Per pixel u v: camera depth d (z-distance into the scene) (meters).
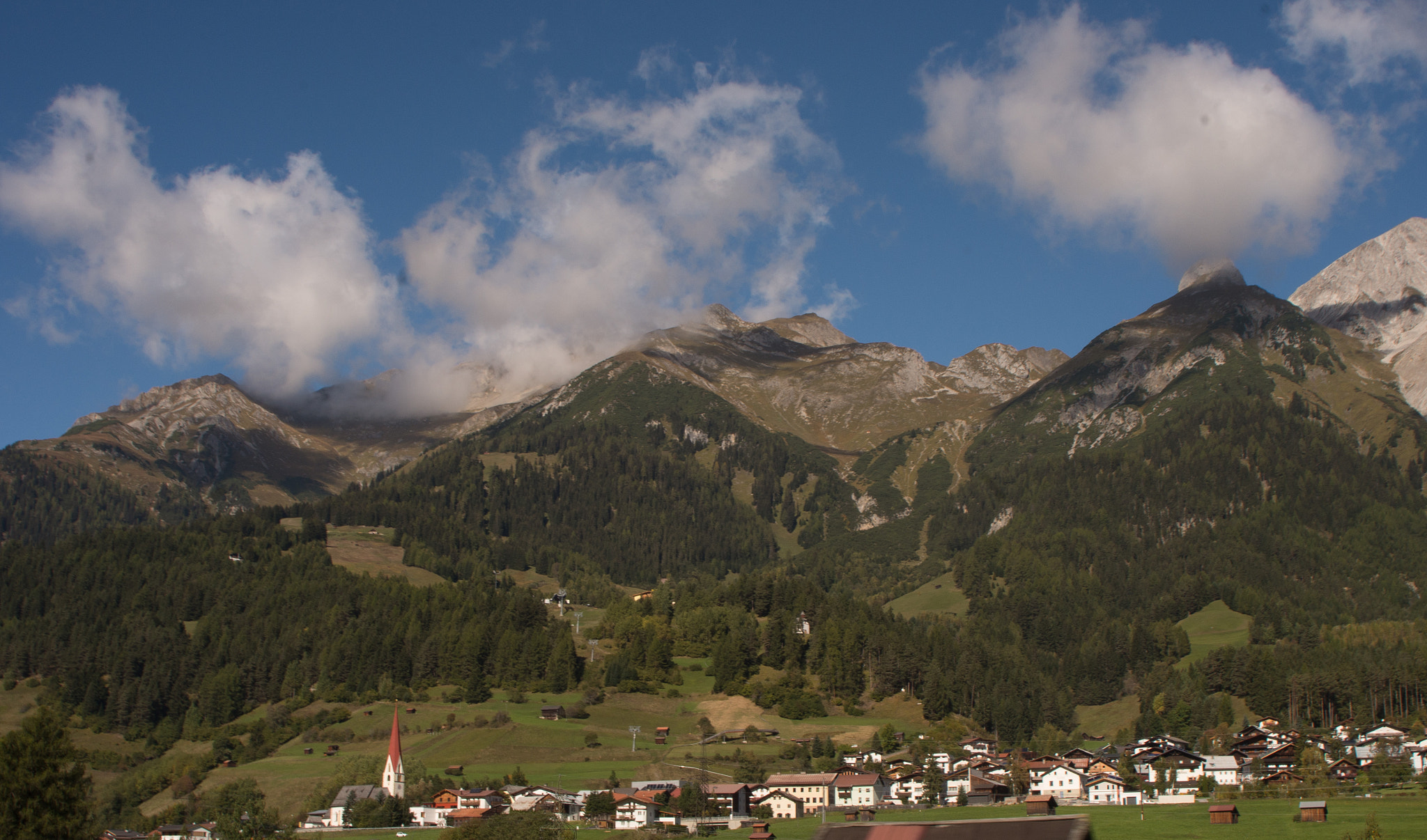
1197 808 161.25
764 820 170.25
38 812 82.62
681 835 158.25
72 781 85.38
